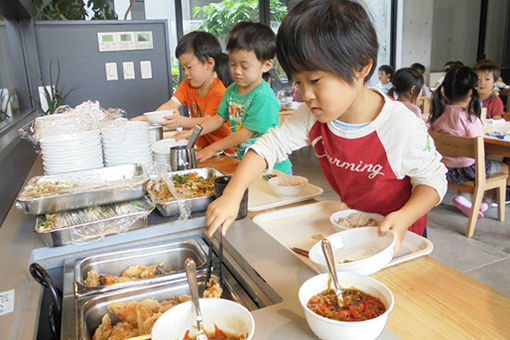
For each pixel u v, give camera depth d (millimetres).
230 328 604
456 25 7109
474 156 2529
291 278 782
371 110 1008
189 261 638
